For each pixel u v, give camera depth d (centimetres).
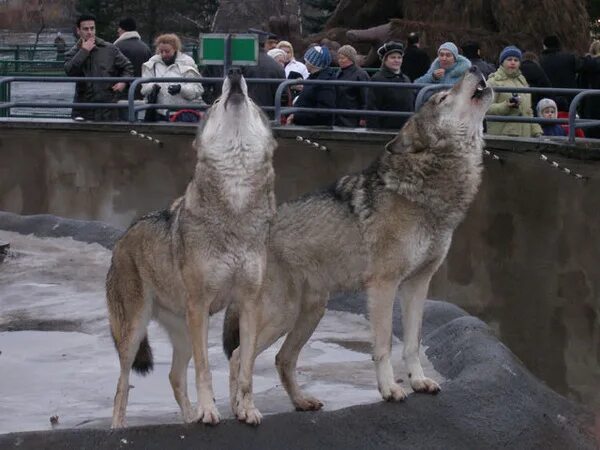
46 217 1288
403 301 653
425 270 647
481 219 1088
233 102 566
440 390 643
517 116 1118
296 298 648
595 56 1431
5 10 3719
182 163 1324
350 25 2620
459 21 2333
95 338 882
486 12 2336
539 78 1275
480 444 622
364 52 2338
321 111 1234
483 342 752
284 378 661
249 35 1305
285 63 1520
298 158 1236
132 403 711
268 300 640
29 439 557
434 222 634
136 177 1356
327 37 2372
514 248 1059
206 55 1323
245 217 577
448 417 627
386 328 630
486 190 1082
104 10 3522
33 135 1416
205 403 577
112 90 1398
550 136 1120
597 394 962
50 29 3894
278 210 656
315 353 834
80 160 1392
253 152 575
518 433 641
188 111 1384
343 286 651
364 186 642
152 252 608
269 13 3581
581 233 994
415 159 631
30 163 1422
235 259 580
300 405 657
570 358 999
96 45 1413
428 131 634
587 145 1002
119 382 631
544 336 1027
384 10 2597
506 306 1065
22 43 3731
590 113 1316
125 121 1409
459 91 631
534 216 1039
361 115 1209
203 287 579
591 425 696
